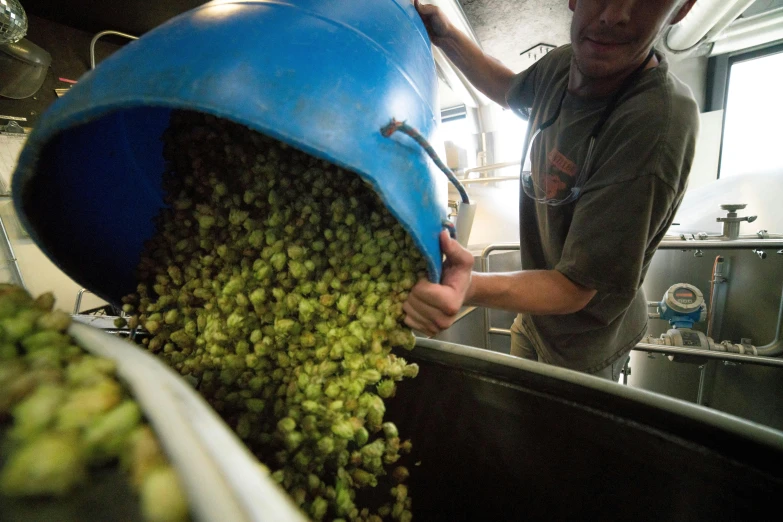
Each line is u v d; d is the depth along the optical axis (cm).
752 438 45
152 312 73
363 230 61
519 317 143
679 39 227
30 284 154
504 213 222
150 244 77
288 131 38
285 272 63
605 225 75
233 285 63
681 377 183
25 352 39
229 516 18
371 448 59
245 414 58
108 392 29
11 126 150
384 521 70
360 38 50
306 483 56
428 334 60
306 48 44
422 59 61
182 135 71
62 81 169
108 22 173
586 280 77
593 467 58
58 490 25
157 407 26
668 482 51
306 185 65
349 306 60
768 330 148
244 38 42
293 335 62
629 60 78
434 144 54
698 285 167
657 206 75
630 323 120
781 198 169
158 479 22
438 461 75
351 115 42
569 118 96
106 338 39
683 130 74
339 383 57
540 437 63
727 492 47
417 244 48
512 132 362
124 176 74
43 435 27
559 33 251
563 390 60
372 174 42
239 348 63
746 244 134
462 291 58
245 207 70
